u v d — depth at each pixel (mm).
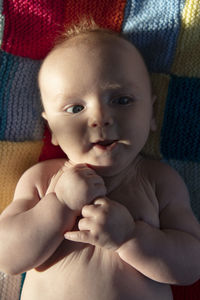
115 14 563
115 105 474
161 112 561
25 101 565
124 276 456
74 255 469
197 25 549
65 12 563
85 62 474
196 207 561
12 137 563
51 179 518
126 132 469
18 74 562
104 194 456
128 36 561
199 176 559
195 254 460
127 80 477
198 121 557
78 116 476
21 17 562
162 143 562
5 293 549
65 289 456
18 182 525
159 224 489
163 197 500
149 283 460
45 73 498
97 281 453
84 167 469
